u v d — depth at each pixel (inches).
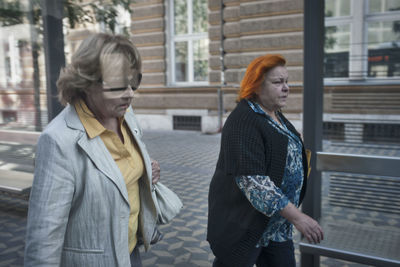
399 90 82.4
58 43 118.3
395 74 97.1
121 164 50.6
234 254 65.2
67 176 43.5
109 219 46.5
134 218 54.4
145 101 415.2
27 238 42.5
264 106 67.8
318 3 73.4
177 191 178.9
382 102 83.3
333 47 107.3
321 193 83.7
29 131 147.7
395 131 81.9
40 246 41.4
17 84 146.2
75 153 44.6
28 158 149.2
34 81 141.9
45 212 41.9
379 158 71.1
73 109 46.6
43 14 115.7
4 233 129.3
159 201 60.7
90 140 46.1
